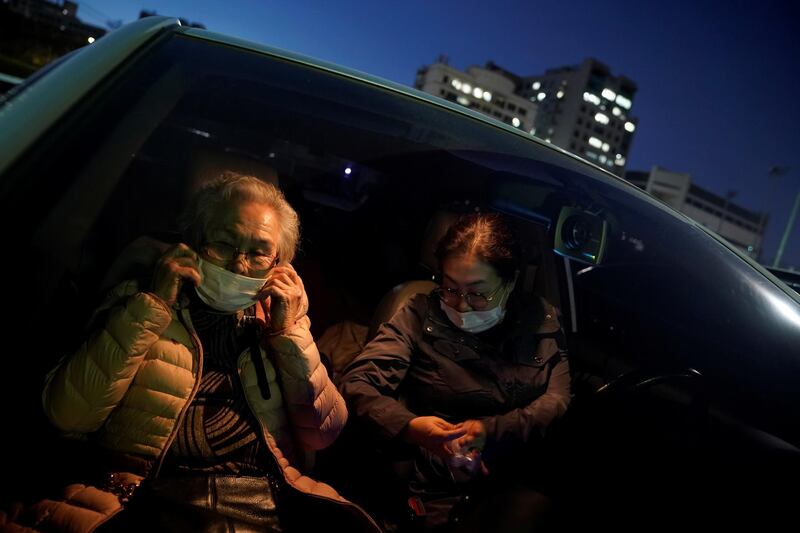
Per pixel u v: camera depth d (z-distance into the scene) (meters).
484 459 1.33
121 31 1.17
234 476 1.09
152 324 0.98
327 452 1.53
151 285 1.01
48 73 0.99
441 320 1.46
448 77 74.88
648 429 1.36
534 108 83.38
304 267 1.95
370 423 1.36
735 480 1.15
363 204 2.15
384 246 2.07
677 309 1.82
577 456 1.35
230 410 1.13
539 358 1.47
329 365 1.71
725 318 1.44
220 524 0.96
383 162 1.98
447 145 1.49
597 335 1.95
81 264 1.02
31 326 0.85
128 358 0.98
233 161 1.42
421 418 1.32
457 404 1.45
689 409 1.39
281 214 1.11
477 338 1.45
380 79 1.58
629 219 1.52
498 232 1.36
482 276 1.34
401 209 2.09
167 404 1.04
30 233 0.79
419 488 1.39
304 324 1.18
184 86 1.15
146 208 1.30
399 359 1.45
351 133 1.79
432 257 1.79
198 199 1.10
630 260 2.18
